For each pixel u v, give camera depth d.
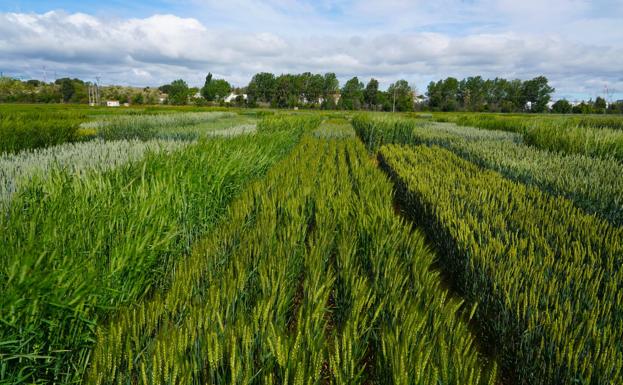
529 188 7.90
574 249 4.52
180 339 2.54
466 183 8.20
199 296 3.56
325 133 22.52
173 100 112.62
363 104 119.69
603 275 4.05
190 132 16.94
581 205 7.23
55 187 4.61
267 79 120.44
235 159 8.39
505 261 4.29
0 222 3.38
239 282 3.62
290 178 8.13
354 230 5.49
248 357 2.55
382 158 14.83
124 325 2.90
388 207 6.28
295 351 2.53
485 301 4.07
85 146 10.60
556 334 2.98
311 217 6.85
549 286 3.72
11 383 2.48
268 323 2.94
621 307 3.38
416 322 3.01
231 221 5.80
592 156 12.65
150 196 5.05
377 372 2.87
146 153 7.44
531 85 109.50
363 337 3.39
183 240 5.37
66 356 2.89
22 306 2.57
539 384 3.02
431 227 6.49
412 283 4.13
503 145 14.77
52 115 24.08
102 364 2.43
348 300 3.69
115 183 5.39
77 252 3.28
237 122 29.69
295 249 4.61
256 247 4.51
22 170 6.20
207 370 2.73
